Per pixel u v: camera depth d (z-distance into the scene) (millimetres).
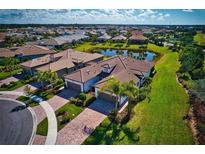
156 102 31453
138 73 40438
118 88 27047
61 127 26078
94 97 34562
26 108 31250
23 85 41125
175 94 33688
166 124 25953
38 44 82875
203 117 26125
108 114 28891
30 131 25453
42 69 44812
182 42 69438
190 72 41906
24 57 60781
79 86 36875
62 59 53125
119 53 72188
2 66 54375
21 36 92062
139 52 74812
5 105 32375
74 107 31094
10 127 26344
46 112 29844
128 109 28078
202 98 29359
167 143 22984
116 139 23719
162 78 41875
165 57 60719
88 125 26328
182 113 27984
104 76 41188
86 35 112188
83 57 54875
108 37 101312
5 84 41375
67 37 98812
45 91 37625
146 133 24609
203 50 51875
